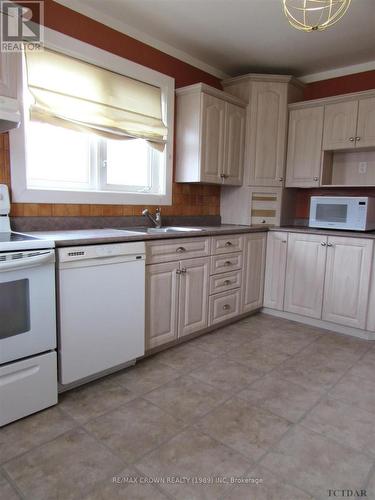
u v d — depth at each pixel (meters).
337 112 3.28
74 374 2.00
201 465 1.51
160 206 3.19
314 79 3.75
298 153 3.54
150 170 3.15
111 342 2.16
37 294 1.77
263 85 3.50
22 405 1.77
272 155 3.59
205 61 3.45
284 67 3.58
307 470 1.49
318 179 3.44
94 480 1.41
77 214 2.60
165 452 1.58
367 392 2.13
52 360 1.87
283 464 1.52
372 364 2.51
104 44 2.64
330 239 3.09
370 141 3.12
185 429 1.74
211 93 3.12
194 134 3.11
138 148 3.05
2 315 1.67
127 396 2.03
